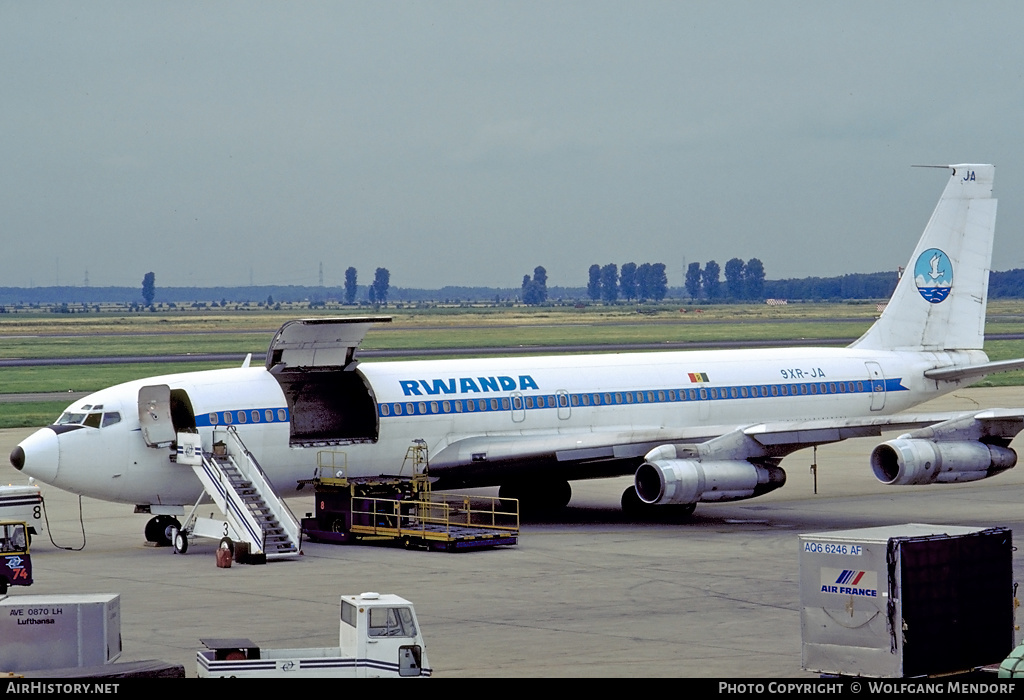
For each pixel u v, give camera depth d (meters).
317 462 140.12
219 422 134.12
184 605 99.25
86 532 145.00
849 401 178.00
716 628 90.00
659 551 126.19
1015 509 159.25
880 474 138.62
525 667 78.12
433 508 150.00
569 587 106.31
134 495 134.12
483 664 78.94
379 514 131.75
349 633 72.00
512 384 154.75
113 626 73.81
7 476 188.50
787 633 88.31
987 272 186.88
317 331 139.88
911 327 185.88
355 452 142.12
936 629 72.50
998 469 140.38
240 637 87.12
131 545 135.12
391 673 70.06
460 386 150.88
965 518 151.00
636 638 86.75
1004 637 75.94
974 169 184.62
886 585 71.50
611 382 162.12
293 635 87.88
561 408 156.88
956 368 182.88
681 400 165.38
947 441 139.00
